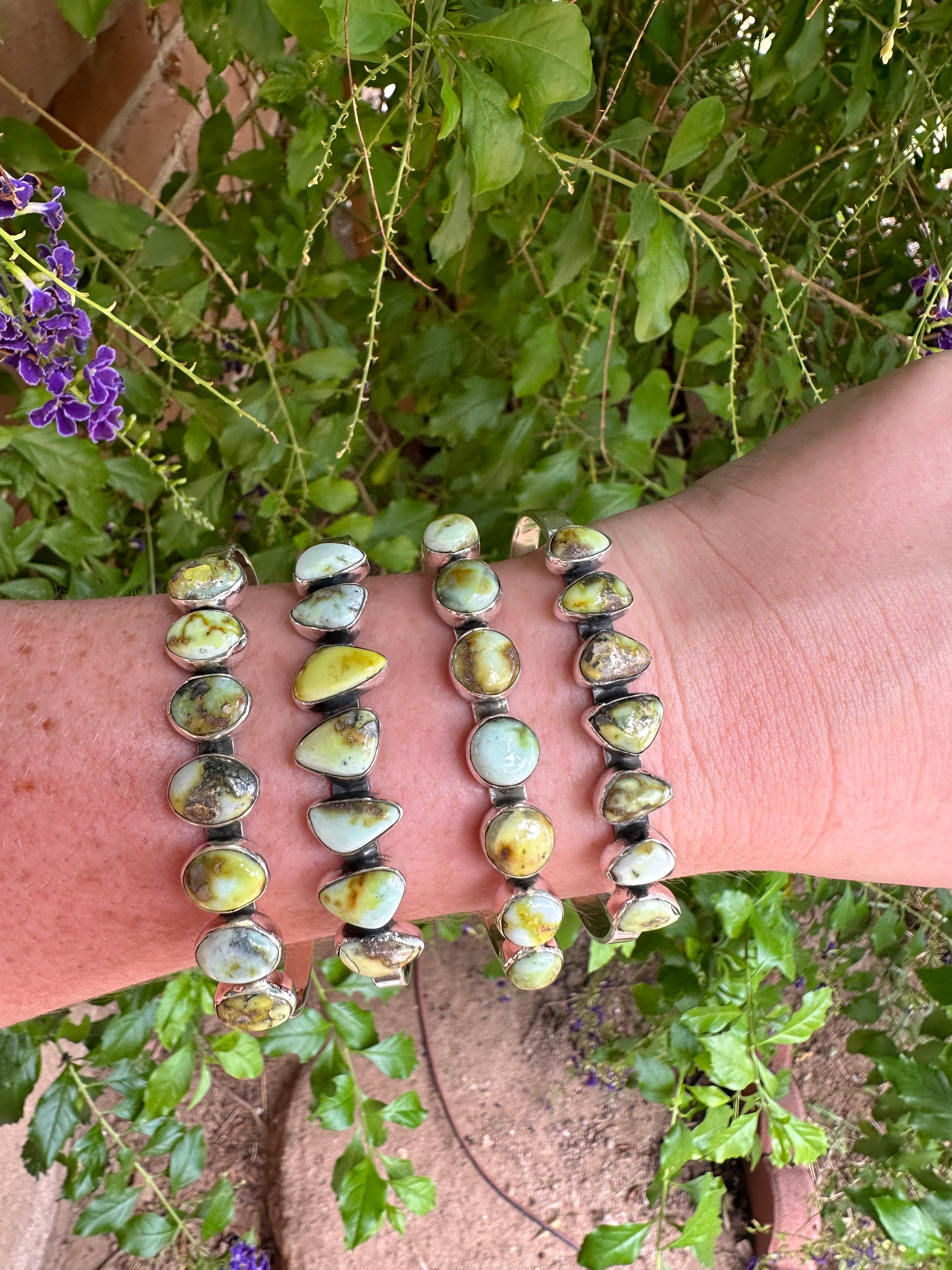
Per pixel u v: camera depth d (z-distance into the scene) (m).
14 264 0.18
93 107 0.31
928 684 0.16
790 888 0.32
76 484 0.23
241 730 0.15
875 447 0.17
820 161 0.28
